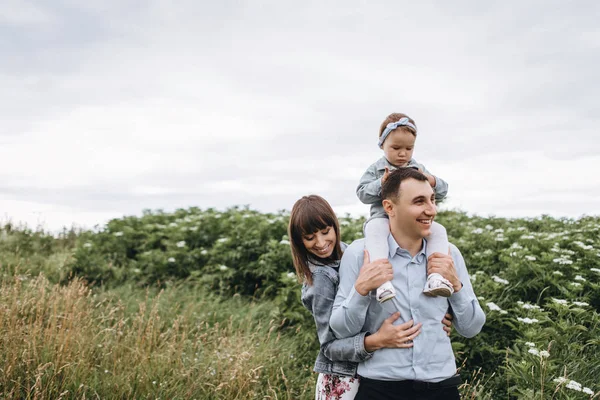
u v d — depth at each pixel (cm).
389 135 382
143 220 1147
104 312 655
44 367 420
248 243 839
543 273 607
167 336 550
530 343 449
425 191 266
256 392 466
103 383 439
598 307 592
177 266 882
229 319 656
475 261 704
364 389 264
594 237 788
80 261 894
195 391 447
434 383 255
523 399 405
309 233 311
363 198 389
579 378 438
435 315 265
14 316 517
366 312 269
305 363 562
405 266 271
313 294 297
